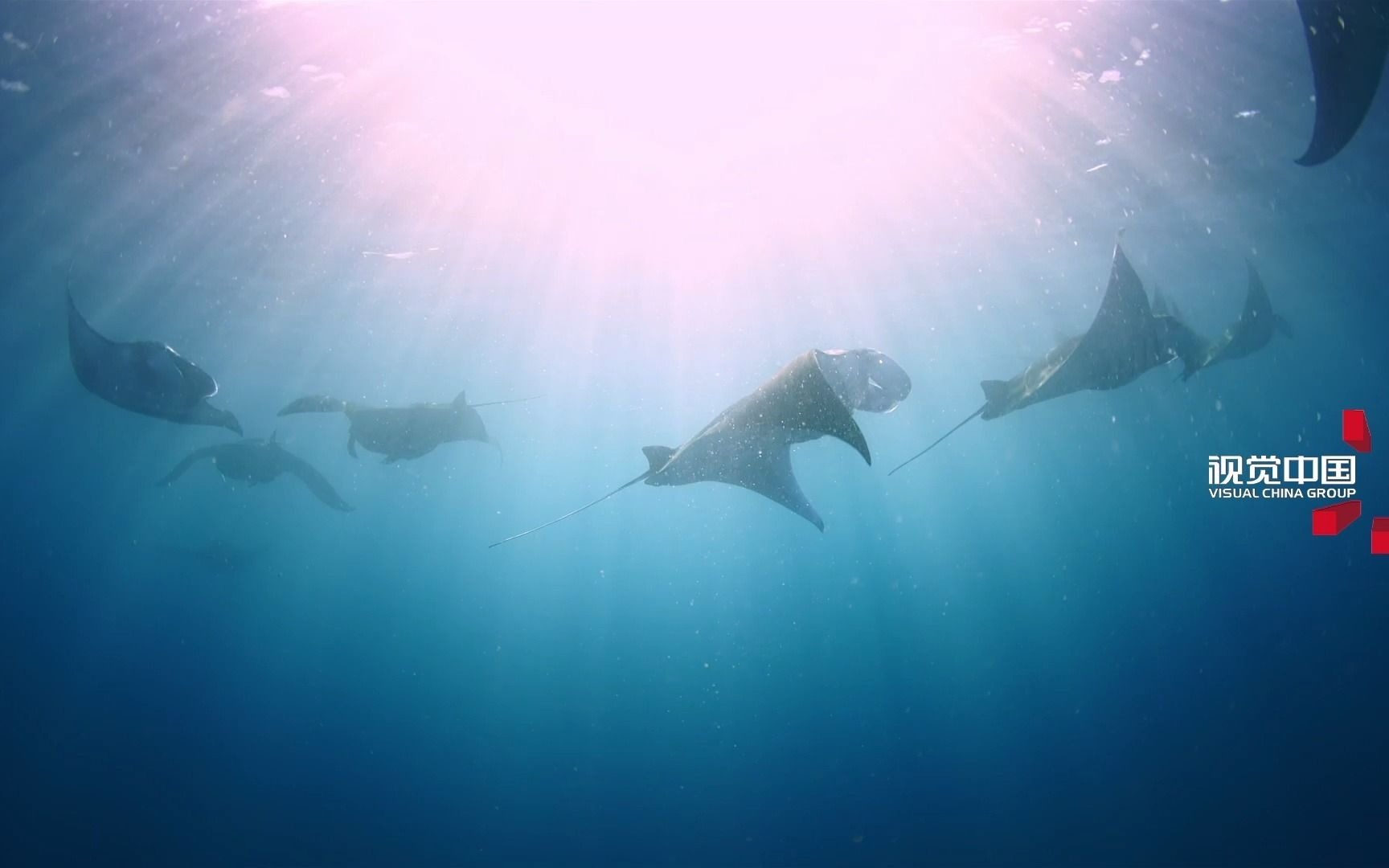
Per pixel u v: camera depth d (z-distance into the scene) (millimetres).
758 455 5141
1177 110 11445
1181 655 24484
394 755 21312
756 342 26625
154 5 8047
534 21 9125
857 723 20797
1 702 32219
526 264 17859
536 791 17375
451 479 56875
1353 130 2586
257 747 23406
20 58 8688
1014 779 14922
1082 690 21094
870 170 13719
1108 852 11422
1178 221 17281
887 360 4883
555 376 30547
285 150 11375
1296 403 55781
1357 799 11461
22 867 14305
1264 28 9234
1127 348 5961
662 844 14047
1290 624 26688
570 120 11547
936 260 19250
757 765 17781
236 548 16875
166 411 5316
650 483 5703
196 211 13211
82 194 12273
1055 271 20969
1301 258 21203
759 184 14219
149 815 16953
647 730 21578
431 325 22453
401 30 8906
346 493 57812
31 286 16219
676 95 11078
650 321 23328
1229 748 14477
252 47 8883
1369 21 2373
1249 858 10508
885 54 10148
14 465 43469
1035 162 13477
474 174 12930
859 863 12375
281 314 19906
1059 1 8859
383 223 14570
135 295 17156
